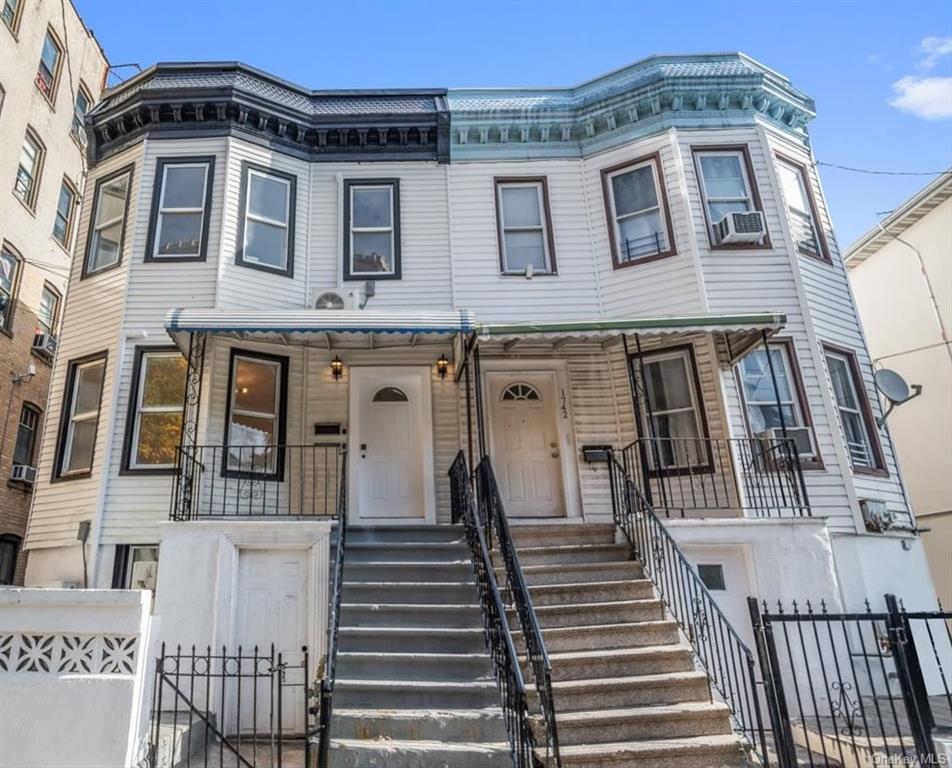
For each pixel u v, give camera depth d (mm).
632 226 10656
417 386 10219
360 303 10234
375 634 6367
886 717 6527
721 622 6742
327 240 10719
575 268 10586
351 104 11414
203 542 7227
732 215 9938
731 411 9133
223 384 9273
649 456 9398
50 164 16500
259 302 9883
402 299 10359
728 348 9344
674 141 10531
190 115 10602
